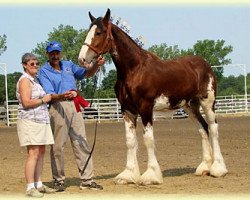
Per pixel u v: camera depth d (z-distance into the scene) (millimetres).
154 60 9180
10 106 34438
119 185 8852
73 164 12047
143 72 8906
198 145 16000
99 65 8703
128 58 8875
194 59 10102
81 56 8461
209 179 9430
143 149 15445
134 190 8344
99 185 8492
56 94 7953
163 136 19734
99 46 8609
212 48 64562
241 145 15758
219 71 64312
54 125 8273
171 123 29594
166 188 8500
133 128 9148
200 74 9977
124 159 12922
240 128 23578
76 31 59531
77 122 8406
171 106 9438
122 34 8906
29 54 7801
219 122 29469
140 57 8977
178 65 9578
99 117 34188
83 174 8445
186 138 18656
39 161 8086
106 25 8719
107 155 13859
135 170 9062
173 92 9305
